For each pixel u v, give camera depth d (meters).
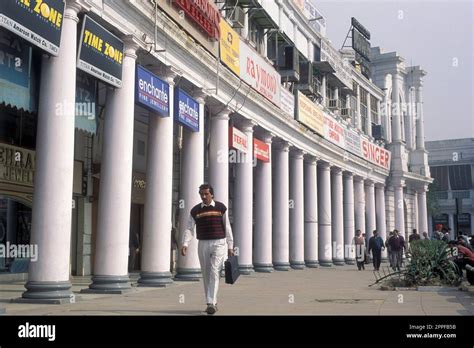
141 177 20.55
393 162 43.00
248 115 20.56
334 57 33.53
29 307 8.88
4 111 14.04
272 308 8.83
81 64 10.60
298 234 26.17
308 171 28.62
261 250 22.39
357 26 40.28
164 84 14.16
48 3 9.43
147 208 14.12
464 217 60.53
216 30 17.09
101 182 12.09
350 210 34.31
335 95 34.66
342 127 32.78
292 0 27.70
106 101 12.29
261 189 22.55
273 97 22.70
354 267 28.83
